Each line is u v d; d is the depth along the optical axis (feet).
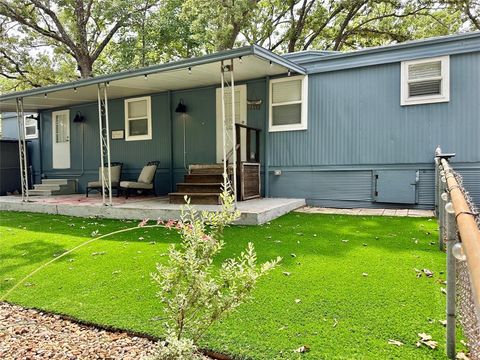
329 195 23.30
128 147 30.96
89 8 50.03
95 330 7.48
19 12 47.37
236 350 6.25
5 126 41.32
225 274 5.53
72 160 34.86
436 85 20.26
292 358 5.98
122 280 10.30
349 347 6.28
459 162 19.79
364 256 12.03
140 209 20.43
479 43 19.15
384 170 21.74
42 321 7.95
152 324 7.43
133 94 29.76
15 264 12.21
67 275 10.87
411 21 51.01
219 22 41.96
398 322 7.21
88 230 17.76
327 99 23.11
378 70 21.65
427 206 20.80
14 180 37.24
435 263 11.09
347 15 51.70
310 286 9.34
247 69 22.06
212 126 26.96
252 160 25.07
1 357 6.46
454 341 5.88
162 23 47.60
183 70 21.17
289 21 54.19
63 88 23.93
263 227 16.98
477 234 3.43
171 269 5.46
